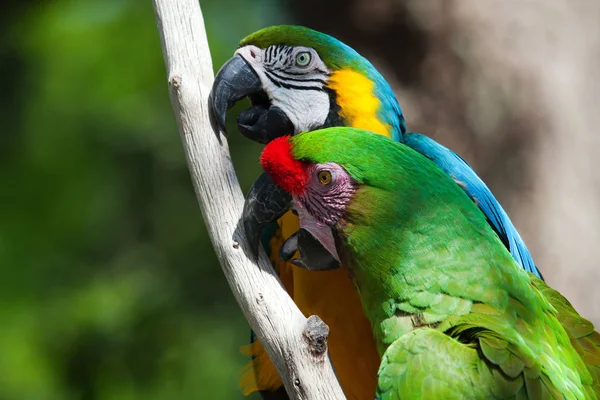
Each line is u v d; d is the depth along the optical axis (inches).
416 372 242.7
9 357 650.2
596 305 488.4
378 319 268.5
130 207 719.1
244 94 344.8
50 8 724.0
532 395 241.4
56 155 727.7
